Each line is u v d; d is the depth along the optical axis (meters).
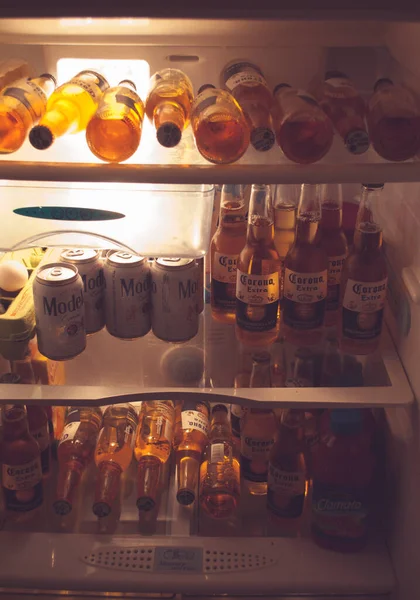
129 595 1.48
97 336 1.57
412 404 1.32
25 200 1.31
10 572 1.45
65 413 1.72
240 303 1.40
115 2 1.03
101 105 1.13
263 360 1.38
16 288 1.52
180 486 1.50
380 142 1.10
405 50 1.26
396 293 1.47
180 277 1.41
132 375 1.41
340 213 1.45
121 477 1.69
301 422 1.47
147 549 1.50
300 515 1.55
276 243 1.48
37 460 1.53
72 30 1.34
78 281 1.38
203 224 1.34
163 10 1.03
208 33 1.35
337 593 1.45
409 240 1.37
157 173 1.11
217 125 1.08
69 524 1.56
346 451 1.43
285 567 1.47
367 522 1.49
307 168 1.11
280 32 1.33
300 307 1.39
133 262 1.43
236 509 1.61
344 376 1.40
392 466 1.54
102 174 1.11
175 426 1.69
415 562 1.34
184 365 1.44
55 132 1.07
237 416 1.66
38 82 1.30
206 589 1.44
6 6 1.03
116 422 1.63
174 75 1.30
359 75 1.47
